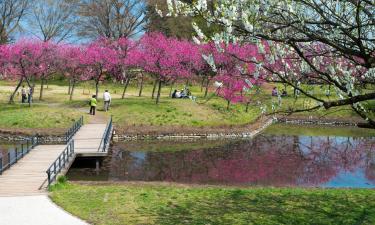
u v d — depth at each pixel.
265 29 7.60
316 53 8.38
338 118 49.78
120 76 54.34
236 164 27.14
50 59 48.00
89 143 28.11
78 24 66.50
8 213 13.15
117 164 26.53
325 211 13.63
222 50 7.54
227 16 7.16
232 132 38.81
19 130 34.56
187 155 29.91
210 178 23.20
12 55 43.94
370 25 7.45
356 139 38.22
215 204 14.49
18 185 17.05
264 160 28.53
